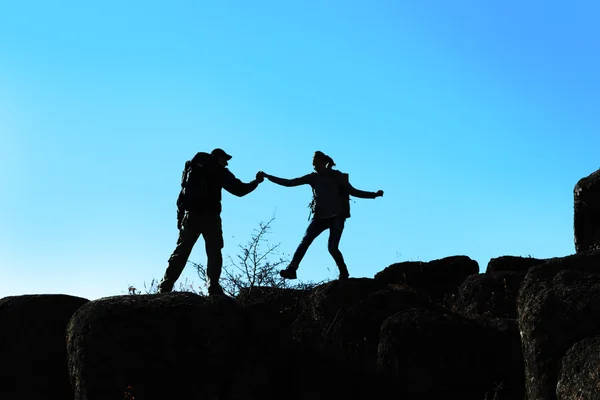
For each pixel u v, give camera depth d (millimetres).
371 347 8938
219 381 7625
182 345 7648
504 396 7984
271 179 10594
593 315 6430
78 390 7488
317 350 8781
